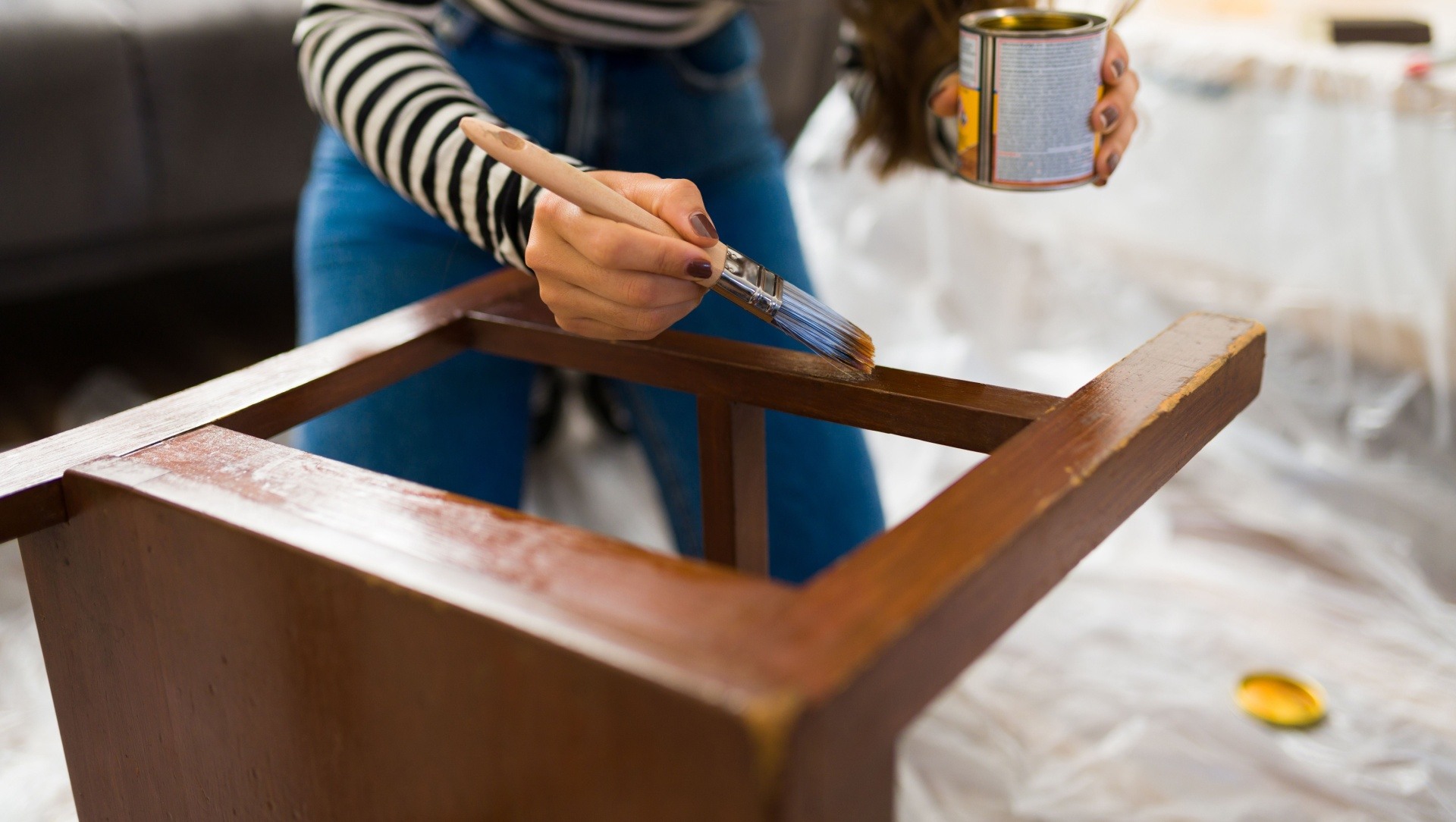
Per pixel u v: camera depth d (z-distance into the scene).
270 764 0.44
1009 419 0.51
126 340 1.90
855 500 0.97
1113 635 1.22
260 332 1.96
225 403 0.55
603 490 1.54
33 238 1.53
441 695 0.37
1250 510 1.43
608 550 0.38
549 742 0.35
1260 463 1.50
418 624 0.36
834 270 1.82
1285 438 1.54
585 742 0.34
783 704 0.29
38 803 0.97
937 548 0.37
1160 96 1.62
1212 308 1.63
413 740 0.39
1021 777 1.03
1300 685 1.14
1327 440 1.53
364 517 0.41
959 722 1.11
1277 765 1.03
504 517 0.40
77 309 1.96
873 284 1.80
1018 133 0.67
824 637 0.32
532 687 0.34
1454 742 1.06
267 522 0.40
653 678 0.31
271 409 0.55
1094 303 1.74
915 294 1.79
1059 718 1.11
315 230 0.88
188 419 0.53
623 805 0.33
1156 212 1.65
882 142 0.90
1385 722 1.09
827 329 0.54
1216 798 1.00
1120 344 1.71
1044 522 0.39
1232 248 1.59
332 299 0.86
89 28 1.49
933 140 0.85
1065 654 1.20
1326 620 1.24
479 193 0.58
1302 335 1.55
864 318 1.77
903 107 0.87
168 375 1.79
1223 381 0.53
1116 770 1.04
